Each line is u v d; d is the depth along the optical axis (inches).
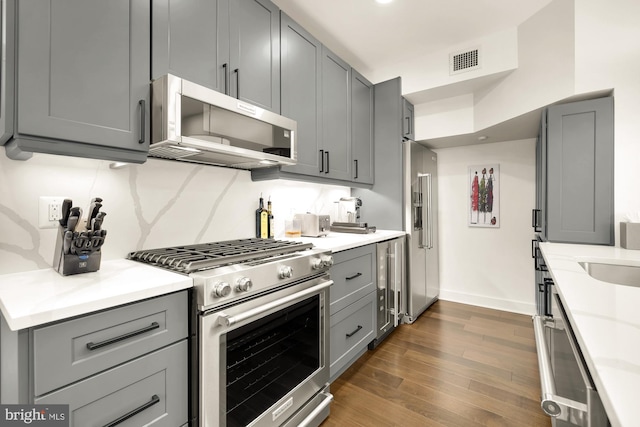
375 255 93.8
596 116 77.5
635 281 58.1
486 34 101.4
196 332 42.9
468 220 139.0
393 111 118.0
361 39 104.0
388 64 122.5
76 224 44.7
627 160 74.3
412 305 115.3
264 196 88.0
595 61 76.3
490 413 65.1
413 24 95.7
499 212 132.3
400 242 109.8
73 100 41.5
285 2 84.7
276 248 62.1
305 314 61.4
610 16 74.8
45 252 49.1
